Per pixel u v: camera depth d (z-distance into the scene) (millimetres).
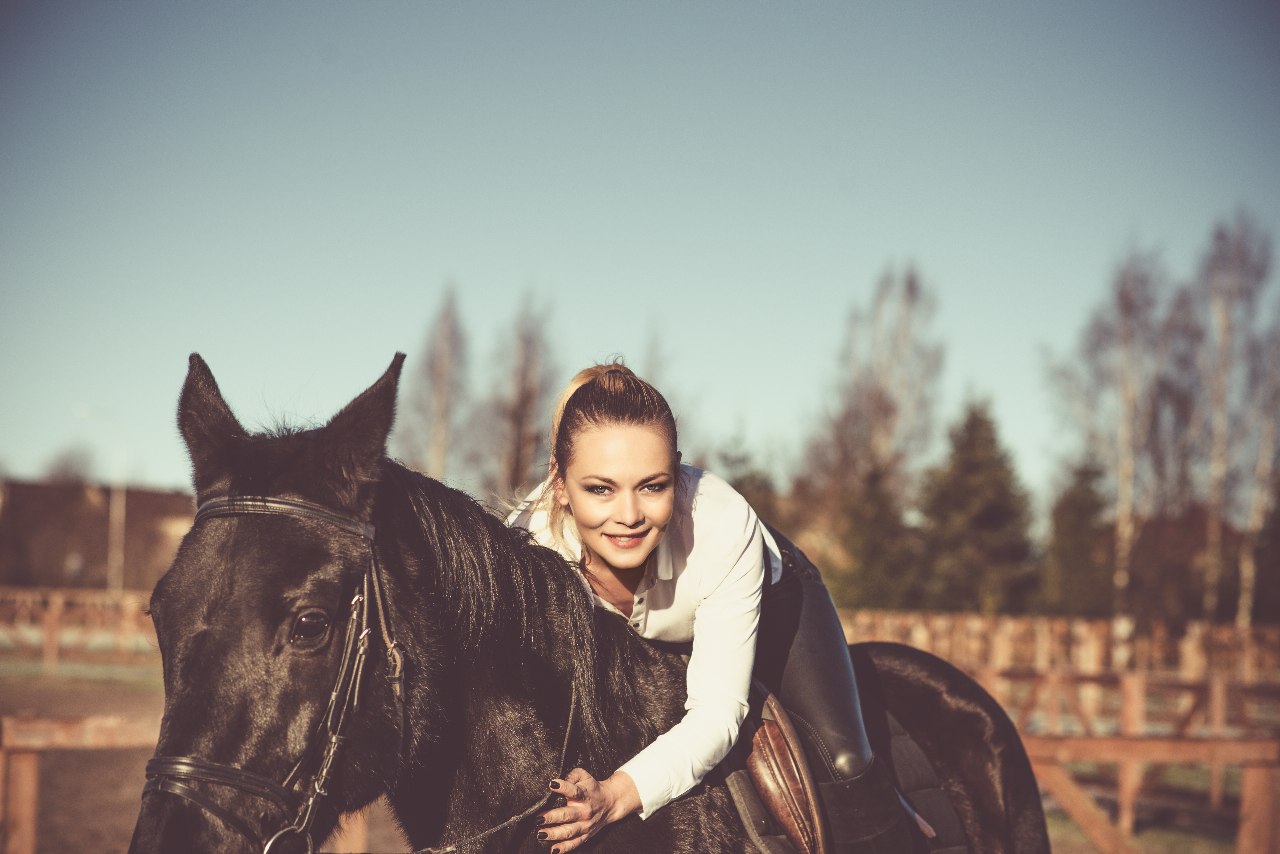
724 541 2410
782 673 2699
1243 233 30516
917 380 35031
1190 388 30578
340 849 4371
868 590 24969
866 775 2580
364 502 2076
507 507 2738
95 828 7520
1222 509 31281
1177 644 23984
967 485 28938
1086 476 31016
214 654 1896
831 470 34469
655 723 2459
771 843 2404
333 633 1991
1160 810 9695
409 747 2121
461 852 2223
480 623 2273
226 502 1999
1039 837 3158
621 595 2523
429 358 33812
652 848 2283
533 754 2305
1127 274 31172
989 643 20438
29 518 42438
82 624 23594
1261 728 10664
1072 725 13500
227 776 1866
